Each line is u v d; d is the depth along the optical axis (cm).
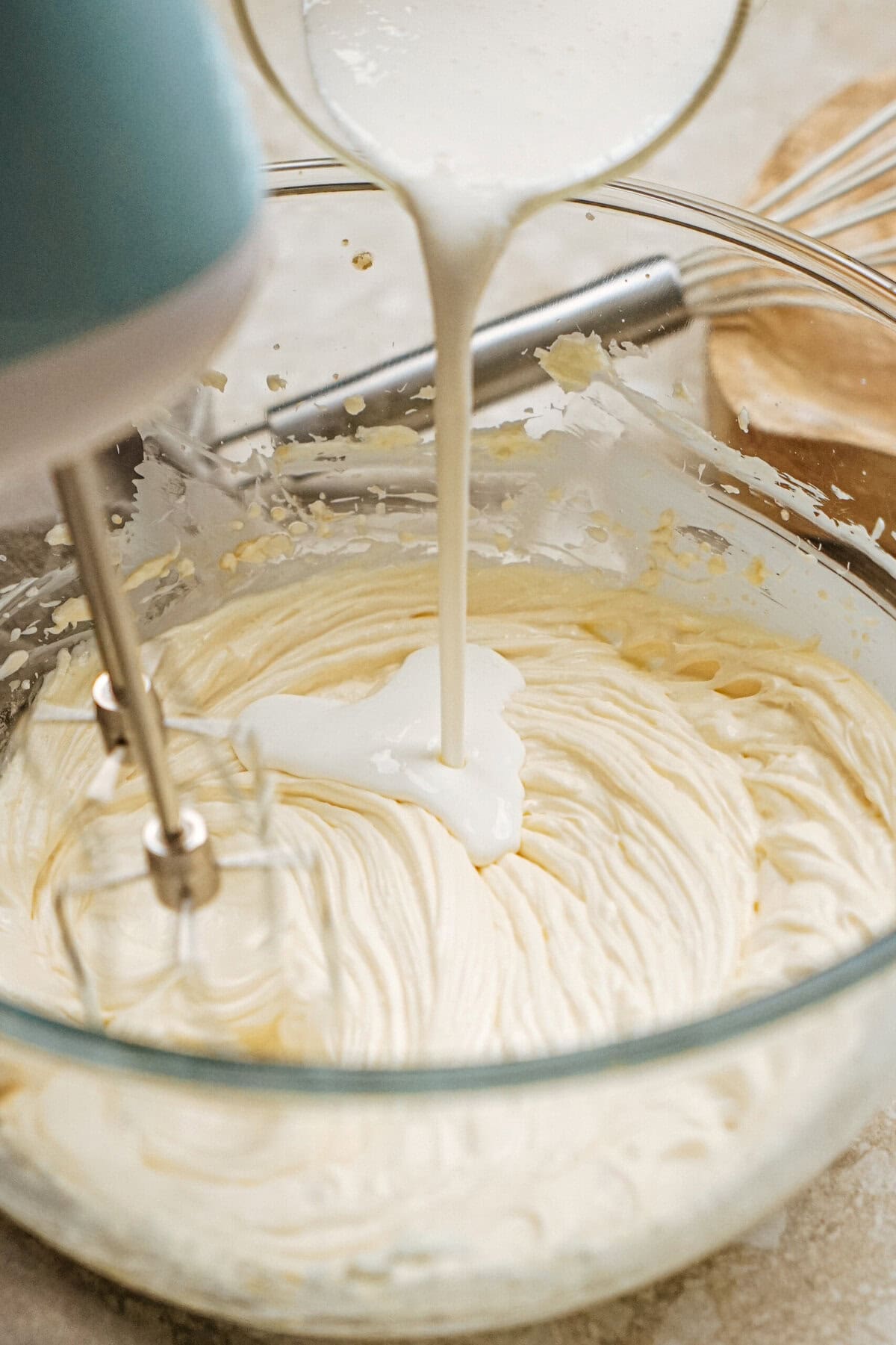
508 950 77
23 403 34
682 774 85
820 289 83
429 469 96
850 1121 57
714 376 90
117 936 74
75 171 33
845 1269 63
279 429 93
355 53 61
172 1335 61
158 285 35
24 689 88
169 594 95
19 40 31
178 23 35
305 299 88
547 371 91
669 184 124
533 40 60
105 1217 53
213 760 87
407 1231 52
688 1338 61
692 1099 50
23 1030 45
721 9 57
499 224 61
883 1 145
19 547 82
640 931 76
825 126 120
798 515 89
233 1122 48
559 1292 54
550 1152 50
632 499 96
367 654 96
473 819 82
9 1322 61
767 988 70
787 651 90
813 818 81
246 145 39
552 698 92
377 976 75
